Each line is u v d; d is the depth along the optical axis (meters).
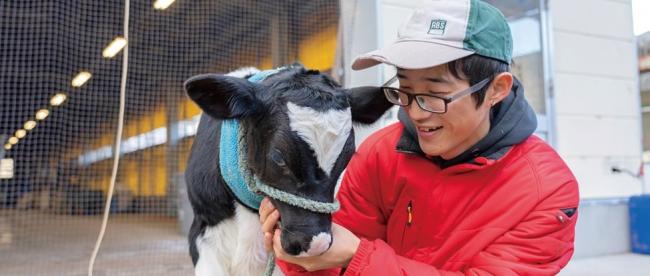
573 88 4.71
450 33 1.21
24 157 8.90
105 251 5.45
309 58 4.92
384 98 1.45
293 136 1.23
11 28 6.93
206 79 1.20
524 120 1.41
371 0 4.06
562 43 4.69
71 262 4.93
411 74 1.27
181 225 6.46
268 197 1.29
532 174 1.35
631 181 4.91
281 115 1.26
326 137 1.25
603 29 4.90
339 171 1.29
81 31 7.11
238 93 1.25
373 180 1.65
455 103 1.24
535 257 1.28
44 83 7.94
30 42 7.18
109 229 7.18
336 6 4.37
